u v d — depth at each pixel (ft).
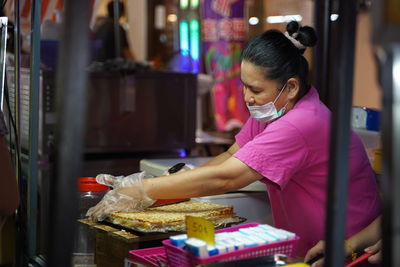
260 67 7.65
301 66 7.93
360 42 19.27
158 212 7.79
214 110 25.95
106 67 16.74
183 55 22.90
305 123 7.68
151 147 17.22
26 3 13.85
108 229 7.30
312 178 8.02
